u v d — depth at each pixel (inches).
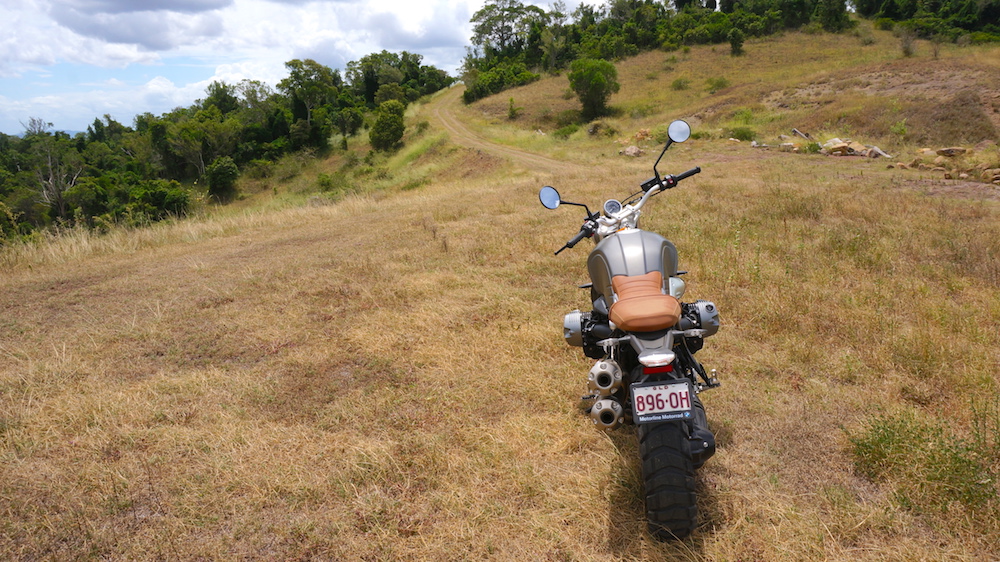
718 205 438.0
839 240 305.9
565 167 1262.3
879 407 150.8
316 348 209.2
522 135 2303.2
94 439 148.9
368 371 189.2
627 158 1278.3
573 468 133.7
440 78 5059.1
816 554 104.1
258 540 114.0
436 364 192.5
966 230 327.6
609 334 129.8
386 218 523.8
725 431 145.7
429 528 116.4
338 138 3622.0
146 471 135.4
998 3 3129.9
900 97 1296.8
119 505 124.3
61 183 2746.1
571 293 255.6
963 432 139.4
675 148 1272.1
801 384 168.1
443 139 2421.3
